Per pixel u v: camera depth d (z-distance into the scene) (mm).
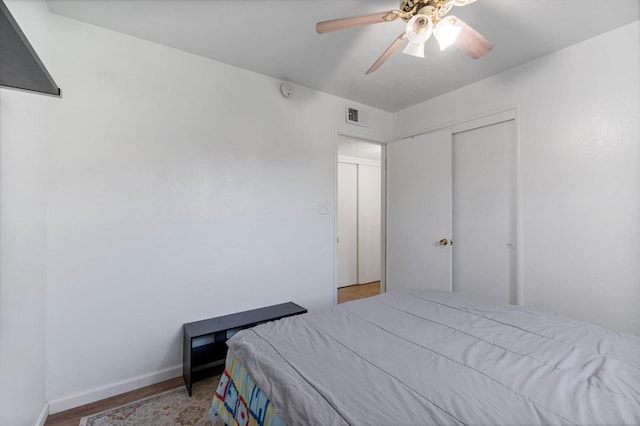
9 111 1278
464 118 2836
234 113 2422
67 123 1809
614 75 1955
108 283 1932
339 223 4887
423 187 3133
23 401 1425
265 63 2391
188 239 2213
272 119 2621
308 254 2832
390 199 3479
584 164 2088
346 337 1375
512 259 2539
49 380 1761
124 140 1981
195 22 1886
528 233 2373
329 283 2967
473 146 2814
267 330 1460
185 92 2207
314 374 1069
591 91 2051
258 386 1107
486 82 2666
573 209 2139
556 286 2221
